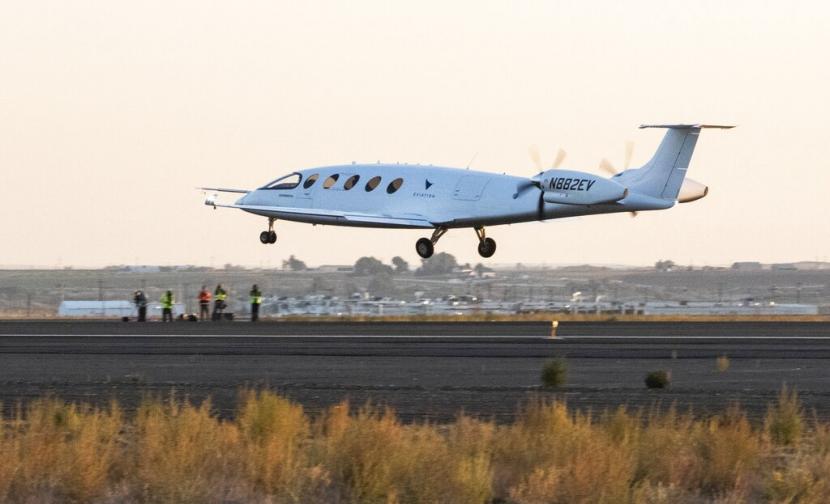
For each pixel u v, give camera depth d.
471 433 59.25
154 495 47.78
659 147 163.75
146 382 94.94
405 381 95.69
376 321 184.88
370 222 184.88
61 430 60.91
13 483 49.03
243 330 159.75
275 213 196.50
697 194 170.12
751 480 53.28
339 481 50.50
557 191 165.62
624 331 155.38
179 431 56.69
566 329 160.62
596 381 96.06
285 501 47.78
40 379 97.69
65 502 48.34
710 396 84.94
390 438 53.44
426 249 185.75
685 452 56.62
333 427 60.03
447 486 48.59
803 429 68.06
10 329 164.62
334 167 197.00
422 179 185.25
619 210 166.25
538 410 67.88
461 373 101.75
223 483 49.12
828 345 131.00
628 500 47.59
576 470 48.72
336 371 103.56
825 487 50.56
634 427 61.09
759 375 100.31
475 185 178.62
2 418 70.19
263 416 62.16
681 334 148.62
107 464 51.75
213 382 94.94
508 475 52.62
